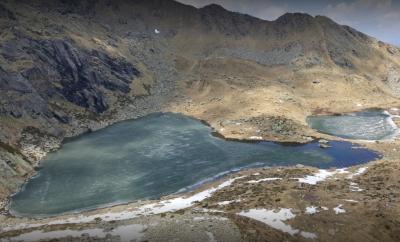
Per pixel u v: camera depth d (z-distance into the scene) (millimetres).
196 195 93750
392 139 145500
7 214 87875
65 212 87812
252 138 145625
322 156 124688
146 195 96062
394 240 66625
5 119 139000
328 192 87938
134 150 134125
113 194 97188
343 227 70375
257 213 76938
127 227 72000
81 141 148375
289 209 78125
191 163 119312
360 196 84812
